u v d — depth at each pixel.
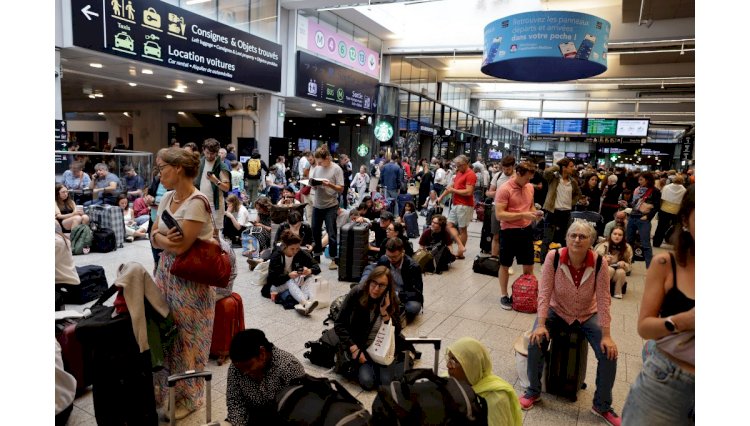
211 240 2.68
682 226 1.55
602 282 2.95
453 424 1.87
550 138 33.78
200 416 2.80
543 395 3.23
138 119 20.75
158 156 2.62
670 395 1.58
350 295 3.26
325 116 21.70
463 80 21.81
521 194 4.93
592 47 6.38
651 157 38.62
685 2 11.12
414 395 1.91
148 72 11.48
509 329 4.46
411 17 17.14
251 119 15.11
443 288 5.87
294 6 13.59
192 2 10.80
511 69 7.99
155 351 2.54
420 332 4.32
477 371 2.30
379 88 18.56
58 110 8.34
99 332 2.35
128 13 9.13
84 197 8.19
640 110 26.64
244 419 2.32
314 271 4.91
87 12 8.41
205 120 21.80
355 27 16.75
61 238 3.45
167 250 2.60
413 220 9.39
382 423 1.88
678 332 1.54
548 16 6.34
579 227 2.94
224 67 11.62
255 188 11.70
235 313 3.52
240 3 12.18
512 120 38.69
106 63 10.55
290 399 1.93
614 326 4.73
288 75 14.19
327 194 6.62
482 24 16.05
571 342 3.08
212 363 3.51
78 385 3.01
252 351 2.15
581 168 19.02
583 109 29.38
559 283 3.05
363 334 3.24
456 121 25.30
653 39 12.80
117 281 2.44
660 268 1.62
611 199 9.60
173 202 2.68
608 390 2.90
